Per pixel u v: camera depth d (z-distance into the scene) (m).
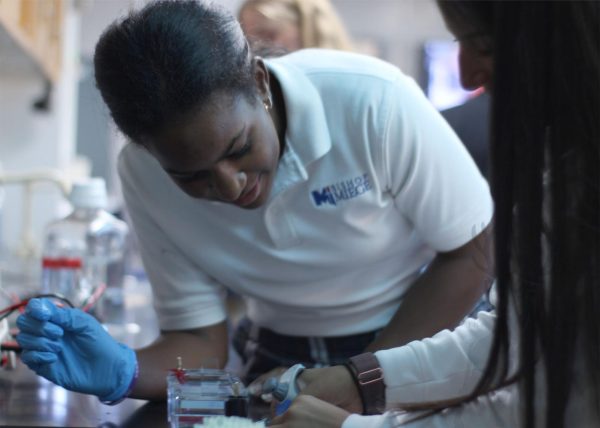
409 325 1.69
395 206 1.73
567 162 1.09
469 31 1.21
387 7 7.11
